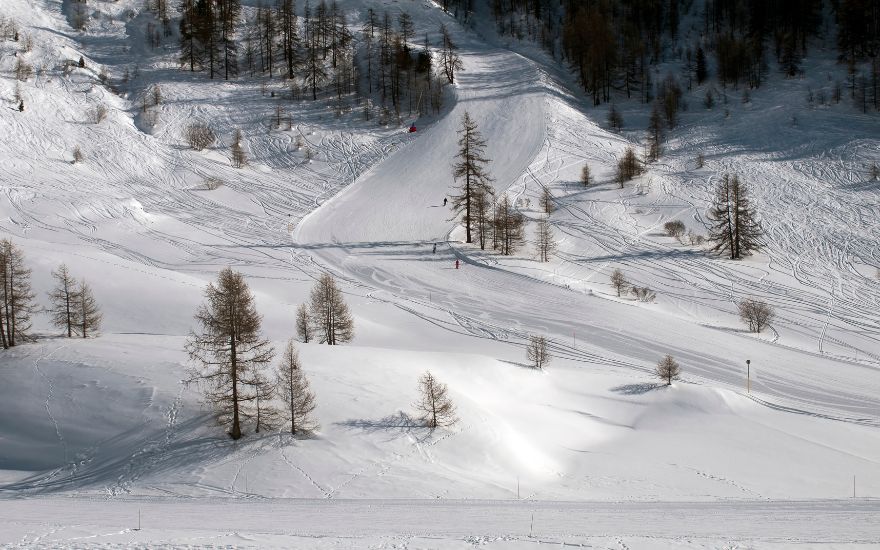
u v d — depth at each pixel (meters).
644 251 73.81
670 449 35.03
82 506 22.86
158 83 123.94
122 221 75.81
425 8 184.12
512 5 194.12
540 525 19.44
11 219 71.62
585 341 52.03
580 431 37.12
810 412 40.88
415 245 75.81
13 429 31.44
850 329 54.75
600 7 181.00
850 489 29.98
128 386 33.56
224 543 15.51
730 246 72.06
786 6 156.50
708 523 19.98
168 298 51.47
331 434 30.50
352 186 96.94
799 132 112.44
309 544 15.83
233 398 30.08
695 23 182.00
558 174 98.81
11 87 105.62
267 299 55.56
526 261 70.69
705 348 50.94
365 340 49.19
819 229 77.25
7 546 15.01
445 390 32.91
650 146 111.00
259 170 101.25
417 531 18.23
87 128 102.31
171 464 28.34
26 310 41.22
